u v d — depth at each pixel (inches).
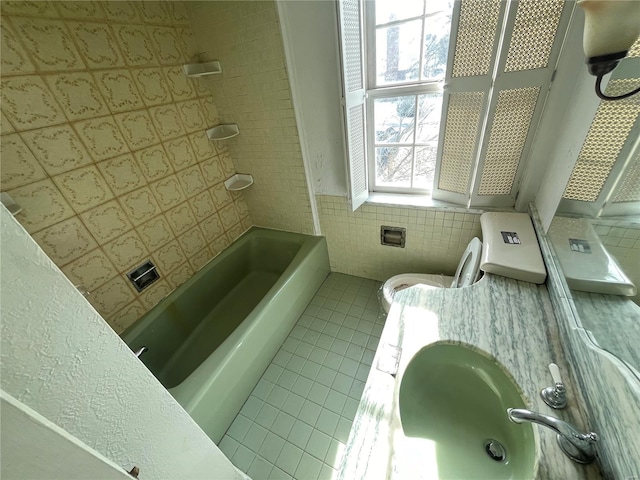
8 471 12.9
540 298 40.7
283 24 56.0
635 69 21.2
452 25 45.9
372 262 84.7
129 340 60.9
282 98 65.2
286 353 69.4
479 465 29.1
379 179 73.9
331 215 80.8
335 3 44.2
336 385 61.6
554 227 42.1
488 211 58.8
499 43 43.6
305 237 86.9
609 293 24.9
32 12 42.8
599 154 28.6
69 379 17.0
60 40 46.1
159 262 68.0
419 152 65.3
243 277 92.0
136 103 57.9
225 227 85.8
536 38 41.3
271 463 50.4
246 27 59.2
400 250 77.5
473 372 35.4
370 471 26.5
